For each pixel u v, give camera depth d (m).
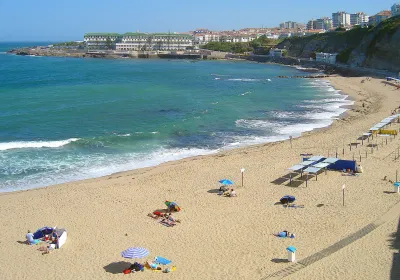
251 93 99.56
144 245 27.89
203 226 30.55
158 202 35.16
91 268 25.08
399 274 22.92
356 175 40.47
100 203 35.00
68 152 49.41
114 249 27.39
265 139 56.81
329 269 23.83
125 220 31.78
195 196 36.41
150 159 47.78
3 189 38.72
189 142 55.03
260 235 28.88
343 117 69.38
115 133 58.66
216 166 44.59
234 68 187.25
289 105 82.38
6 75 141.50
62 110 73.50
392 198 34.34
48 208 34.09
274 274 23.69
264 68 187.62
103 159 47.38
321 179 39.88
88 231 30.03
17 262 25.92
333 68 163.38
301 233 28.92
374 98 87.25
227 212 32.94
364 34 178.88
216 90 105.12
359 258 24.88
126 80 127.31
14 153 48.44
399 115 63.53
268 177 40.88
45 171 43.34
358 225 29.50
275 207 33.62
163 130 60.47
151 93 97.50
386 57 140.88
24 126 61.62
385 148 49.31
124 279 23.89
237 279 23.42
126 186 38.91
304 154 47.91
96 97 89.88
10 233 29.88
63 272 24.72
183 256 26.36
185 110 76.00
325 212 32.25
